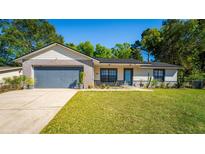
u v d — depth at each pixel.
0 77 17.66
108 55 44.22
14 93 12.02
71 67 15.52
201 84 18.09
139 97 10.44
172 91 14.16
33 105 7.84
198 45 26.69
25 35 35.16
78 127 4.84
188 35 28.33
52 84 15.45
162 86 18.17
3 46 31.66
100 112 6.57
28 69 15.12
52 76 15.41
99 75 18.00
